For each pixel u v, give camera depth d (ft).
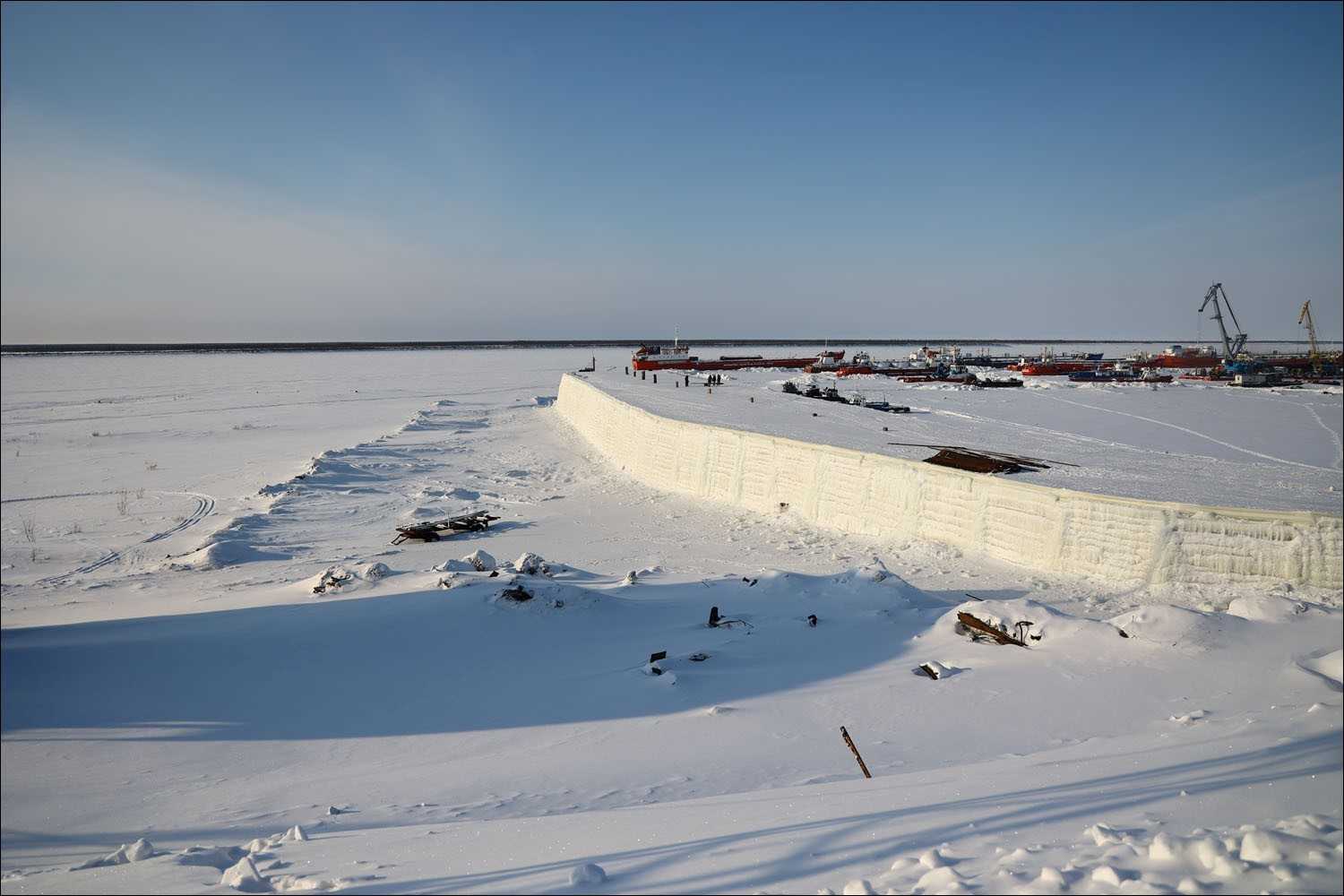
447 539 83.05
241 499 106.52
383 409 216.13
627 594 52.31
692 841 16.25
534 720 34.55
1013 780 18.45
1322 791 15.21
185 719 36.01
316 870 17.66
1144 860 12.23
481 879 15.28
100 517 98.27
